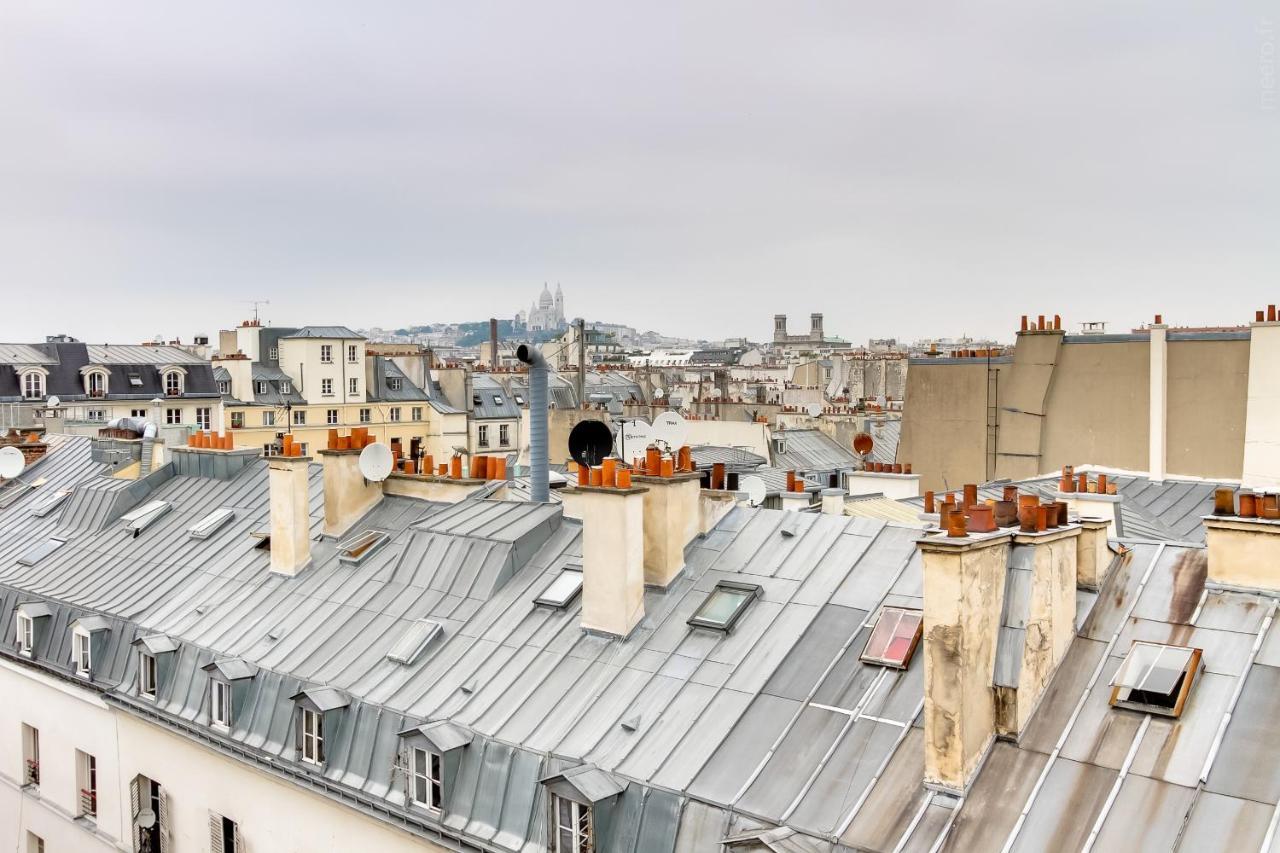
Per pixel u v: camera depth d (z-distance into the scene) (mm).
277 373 119125
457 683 23266
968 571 16406
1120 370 48000
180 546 35469
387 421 122500
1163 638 18078
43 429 61844
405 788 21984
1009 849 15227
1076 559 19156
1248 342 44156
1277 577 18141
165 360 115312
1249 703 16453
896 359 151875
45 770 33625
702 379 153750
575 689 21688
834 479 70375
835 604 21359
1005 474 52281
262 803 25406
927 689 16531
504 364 173250
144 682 29406
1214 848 14477
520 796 20109
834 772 17438
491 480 31562
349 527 31922
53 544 39250
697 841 17469
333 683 24750
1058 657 18188
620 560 22453
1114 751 16328
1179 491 41500
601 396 131000
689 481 24406
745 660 20719
